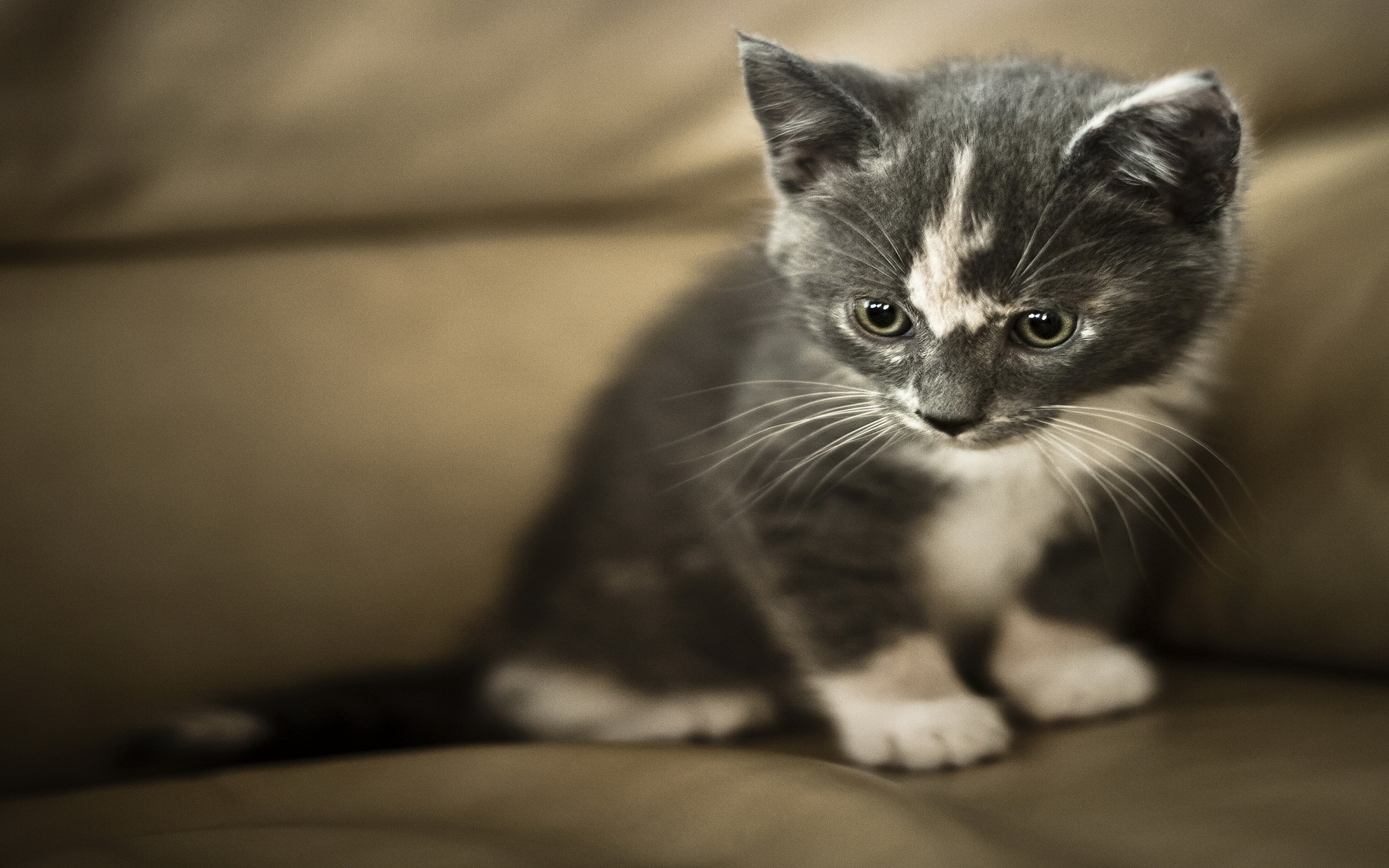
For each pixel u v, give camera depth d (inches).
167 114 20.1
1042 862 14.4
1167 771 15.6
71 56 19.8
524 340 20.7
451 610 20.1
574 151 20.7
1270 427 17.3
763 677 18.6
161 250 20.7
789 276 17.8
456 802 16.1
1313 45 19.5
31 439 19.7
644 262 21.0
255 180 20.4
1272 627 17.0
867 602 17.8
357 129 20.4
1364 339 17.0
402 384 20.5
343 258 20.9
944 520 17.9
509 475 20.4
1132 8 19.9
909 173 16.8
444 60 20.4
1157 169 16.4
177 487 19.8
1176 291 16.8
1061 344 16.8
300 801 16.2
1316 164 18.9
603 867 14.8
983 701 17.3
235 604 19.6
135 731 18.5
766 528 17.8
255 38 20.1
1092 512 18.0
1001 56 18.7
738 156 20.7
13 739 18.8
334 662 19.8
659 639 18.9
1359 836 14.4
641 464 19.0
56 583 19.3
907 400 17.1
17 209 20.0
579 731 18.6
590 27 20.5
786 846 14.9
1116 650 17.8
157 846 15.0
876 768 16.8
